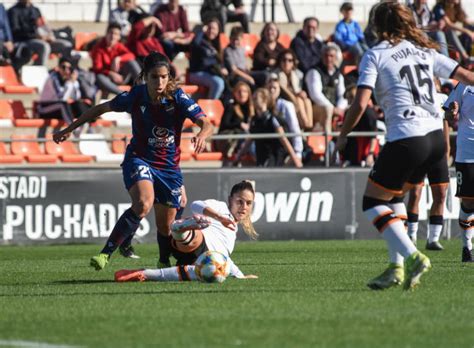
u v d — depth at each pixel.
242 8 58.16
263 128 45.38
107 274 26.56
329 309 17.56
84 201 42.00
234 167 42.88
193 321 16.34
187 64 57.72
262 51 52.75
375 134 44.34
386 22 20.17
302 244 40.94
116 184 42.28
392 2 20.28
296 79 51.44
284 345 13.98
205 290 20.98
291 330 15.32
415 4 55.84
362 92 19.72
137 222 23.88
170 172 24.28
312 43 52.84
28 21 53.59
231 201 23.95
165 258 24.86
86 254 36.31
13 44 53.50
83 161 49.09
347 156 45.78
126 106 23.98
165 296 19.84
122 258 33.62
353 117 19.83
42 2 60.16
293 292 20.36
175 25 54.88
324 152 46.84
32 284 23.52
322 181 43.78
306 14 64.38
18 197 41.41
